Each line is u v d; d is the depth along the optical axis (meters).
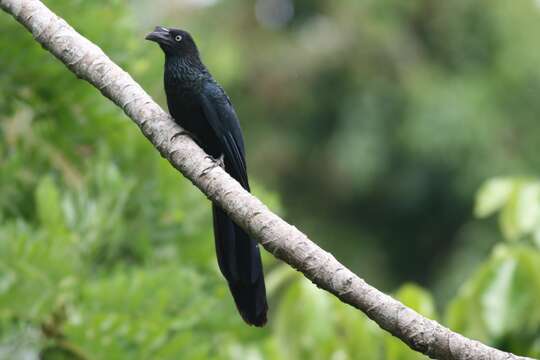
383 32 29.81
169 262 11.20
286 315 9.83
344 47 29.70
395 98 29.08
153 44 12.36
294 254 6.75
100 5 11.76
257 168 29.00
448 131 27.61
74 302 10.05
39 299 9.95
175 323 10.23
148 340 10.03
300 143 29.36
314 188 29.28
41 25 8.09
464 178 27.64
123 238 11.11
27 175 11.77
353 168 28.14
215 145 9.87
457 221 28.73
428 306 9.84
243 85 29.47
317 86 29.66
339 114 29.48
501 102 28.77
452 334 6.39
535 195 10.17
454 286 25.69
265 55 29.58
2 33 10.84
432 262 29.36
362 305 6.55
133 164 11.58
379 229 29.28
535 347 9.49
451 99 28.19
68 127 11.56
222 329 11.05
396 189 28.44
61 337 10.13
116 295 9.98
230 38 29.00
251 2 29.89
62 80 11.21
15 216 11.66
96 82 7.97
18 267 9.90
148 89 12.41
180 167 7.62
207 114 9.55
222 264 8.41
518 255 9.60
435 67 29.88
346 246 28.88
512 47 29.25
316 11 31.28
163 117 7.83
